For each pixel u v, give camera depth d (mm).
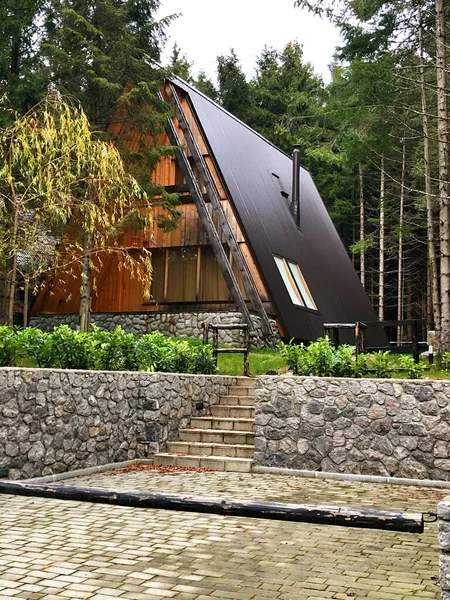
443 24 14195
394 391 8344
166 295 17844
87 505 6402
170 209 15859
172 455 9250
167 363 10828
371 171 34156
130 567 4402
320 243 23234
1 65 18188
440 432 8055
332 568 4457
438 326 17328
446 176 13898
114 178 12461
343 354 9555
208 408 10859
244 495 6965
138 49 15305
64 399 8016
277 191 21625
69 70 14984
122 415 9141
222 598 3816
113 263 18172
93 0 15477
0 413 7070
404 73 16469
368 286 36312
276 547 4984
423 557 4754
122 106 15742
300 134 36406
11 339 8445
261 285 17000
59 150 11445
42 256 12414
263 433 8859
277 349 15906
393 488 7672
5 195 11891
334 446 8500
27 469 7375
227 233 16562
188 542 5082
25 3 18328
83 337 9219
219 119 20688
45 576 4172
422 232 31125
